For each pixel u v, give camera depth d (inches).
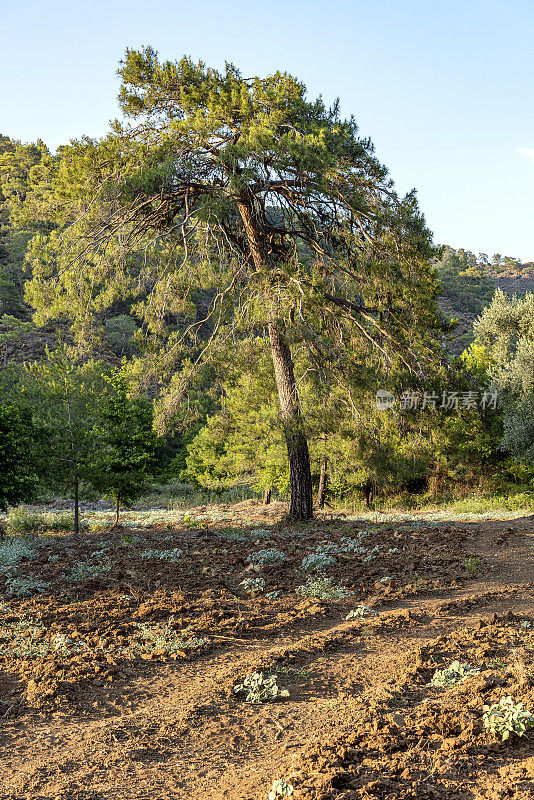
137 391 716.0
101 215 607.5
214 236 634.2
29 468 726.5
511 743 155.6
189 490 1851.6
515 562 431.8
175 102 621.0
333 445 935.0
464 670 213.5
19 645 269.0
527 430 1096.8
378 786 136.3
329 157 547.2
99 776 159.0
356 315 687.7
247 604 349.4
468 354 1425.9
